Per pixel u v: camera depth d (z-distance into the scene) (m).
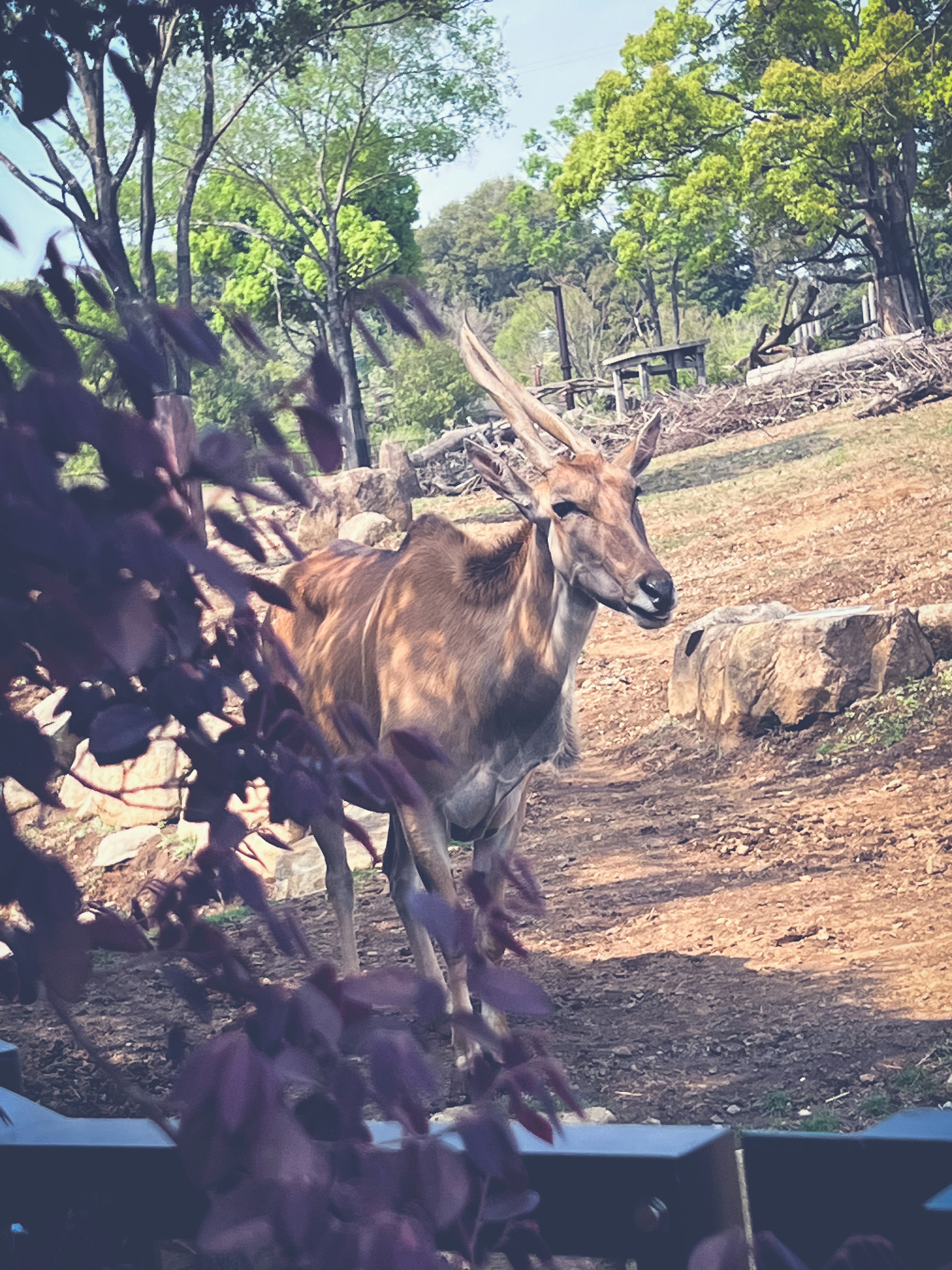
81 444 0.97
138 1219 1.49
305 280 40.41
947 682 10.31
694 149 42.25
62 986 0.96
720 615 12.09
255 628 1.14
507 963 6.91
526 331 74.50
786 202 38.75
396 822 5.75
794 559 17.11
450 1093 4.63
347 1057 1.01
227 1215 0.87
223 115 33.88
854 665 10.61
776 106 38.44
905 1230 1.37
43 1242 1.30
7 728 1.00
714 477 24.52
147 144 21.47
